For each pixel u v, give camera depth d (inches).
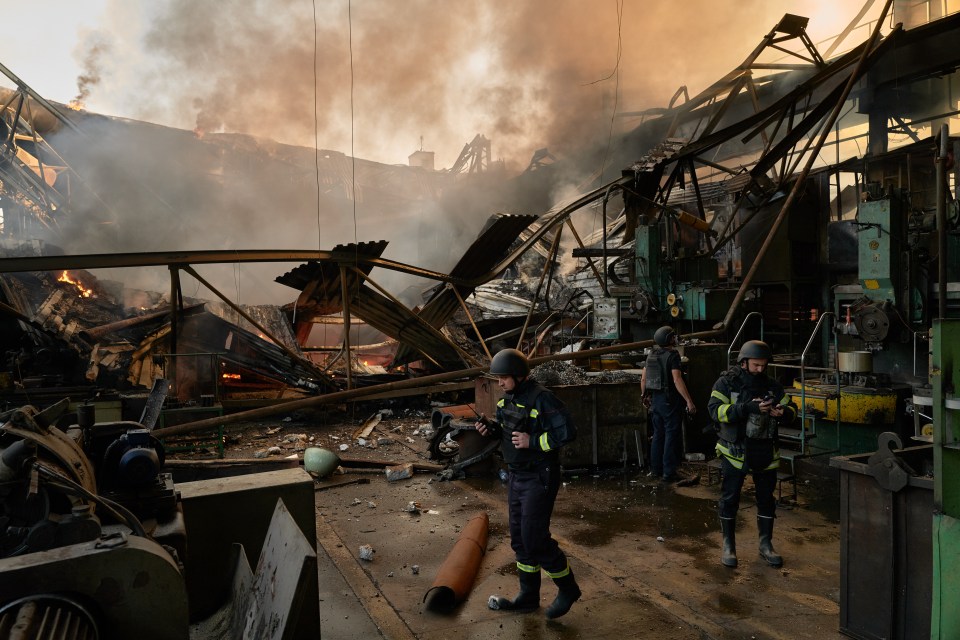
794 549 185.9
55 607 70.2
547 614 143.4
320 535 202.5
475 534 188.7
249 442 348.2
